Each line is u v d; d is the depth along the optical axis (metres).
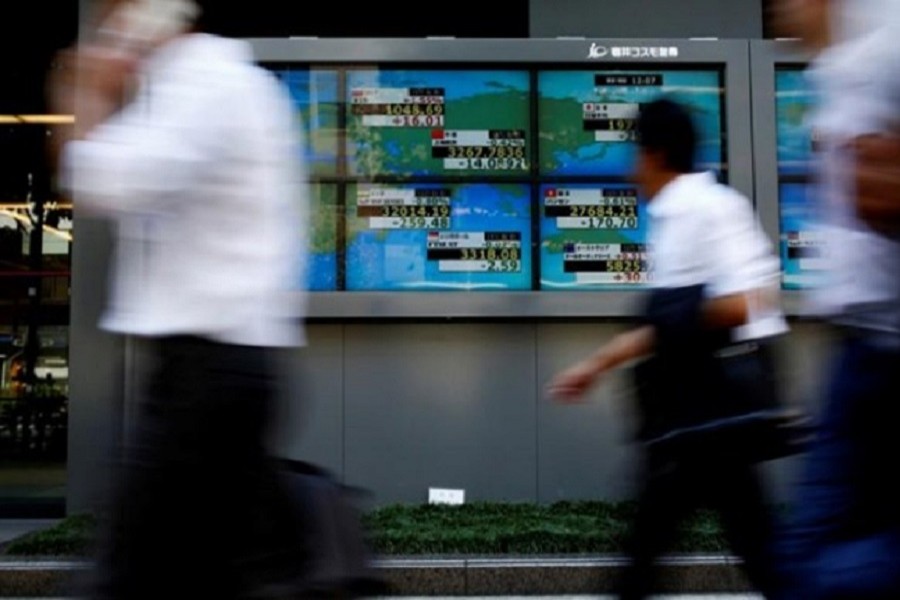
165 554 2.20
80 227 8.84
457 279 8.98
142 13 2.26
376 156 9.02
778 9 2.82
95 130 2.20
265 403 2.29
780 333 3.71
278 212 2.41
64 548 6.72
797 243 8.90
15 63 10.55
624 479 8.70
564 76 9.12
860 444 2.18
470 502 8.70
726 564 6.10
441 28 10.08
